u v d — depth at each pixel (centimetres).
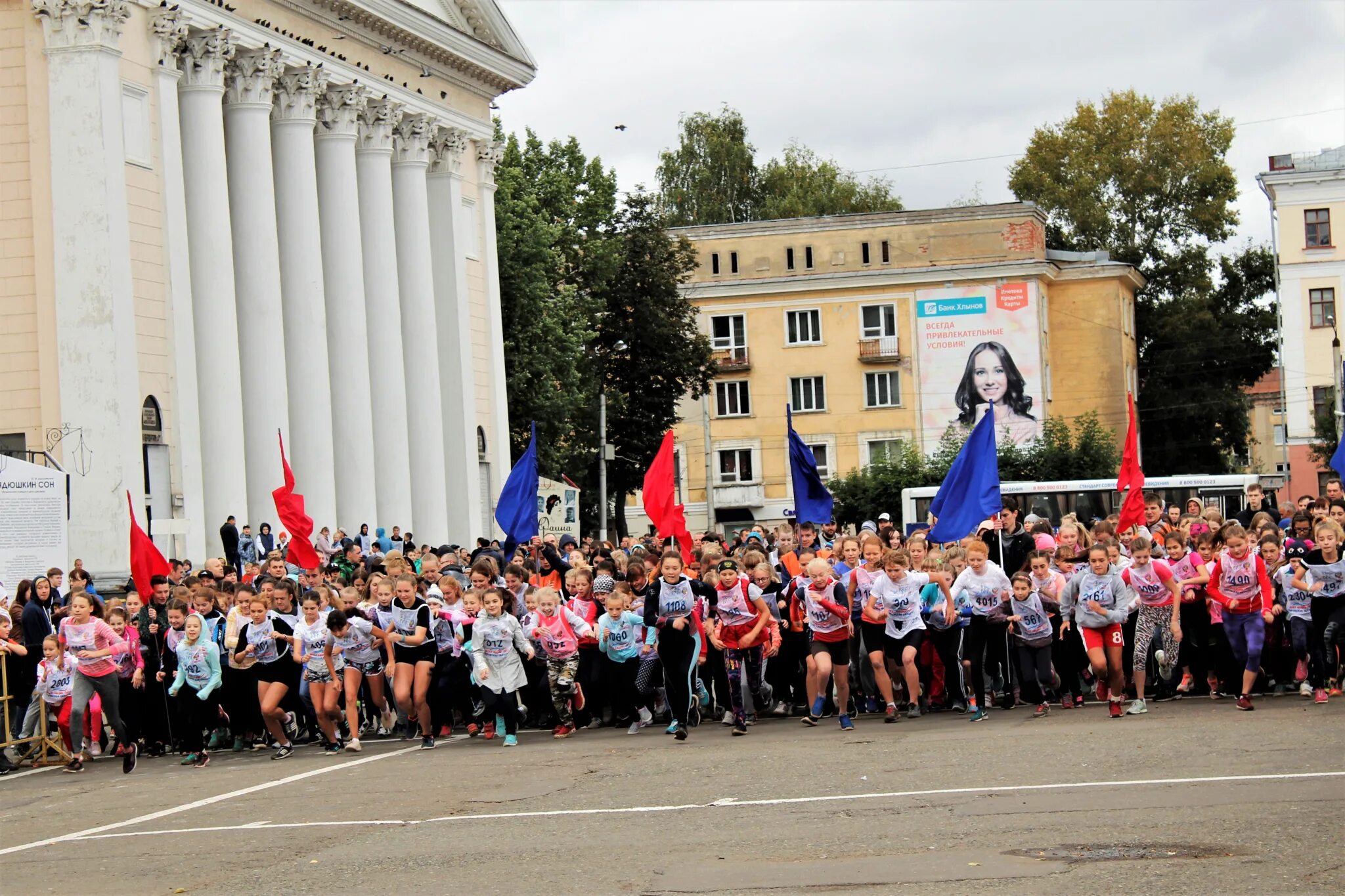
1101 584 1977
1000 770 1516
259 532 3925
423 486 5206
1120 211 9681
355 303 4809
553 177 7056
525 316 6272
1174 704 2116
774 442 9000
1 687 2150
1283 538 2272
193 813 1590
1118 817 1216
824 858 1124
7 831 1562
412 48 5159
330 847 1310
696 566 2483
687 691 2016
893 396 8906
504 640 2083
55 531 2509
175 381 3947
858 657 2236
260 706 2123
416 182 5238
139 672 2156
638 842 1239
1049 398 9044
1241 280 9806
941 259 8881
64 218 3750
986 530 2442
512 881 1112
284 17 4491
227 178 4381
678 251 7512
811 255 9000
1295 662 2169
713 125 10206
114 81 3791
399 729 2339
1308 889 956
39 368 3769
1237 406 9544
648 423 7312
